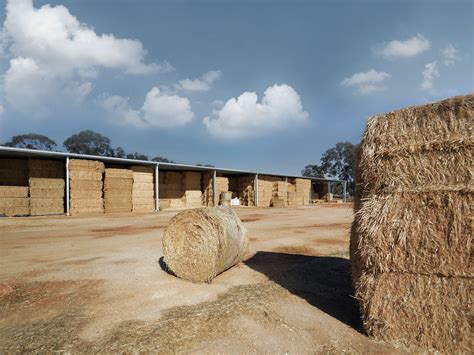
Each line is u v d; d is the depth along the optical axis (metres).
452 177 3.00
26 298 4.27
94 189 17.73
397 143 3.31
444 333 2.82
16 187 15.78
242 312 3.67
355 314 3.68
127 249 7.65
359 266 3.44
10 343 3.02
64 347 2.93
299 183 33.47
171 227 5.27
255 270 5.70
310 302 4.04
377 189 3.38
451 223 2.91
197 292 4.47
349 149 65.56
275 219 15.64
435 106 3.20
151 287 4.73
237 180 30.00
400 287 3.05
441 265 2.91
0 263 6.25
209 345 2.92
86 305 4.00
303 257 6.77
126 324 3.41
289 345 2.93
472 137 2.94
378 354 2.78
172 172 24.36
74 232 10.76
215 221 5.00
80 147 55.94
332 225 12.83
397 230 3.11
